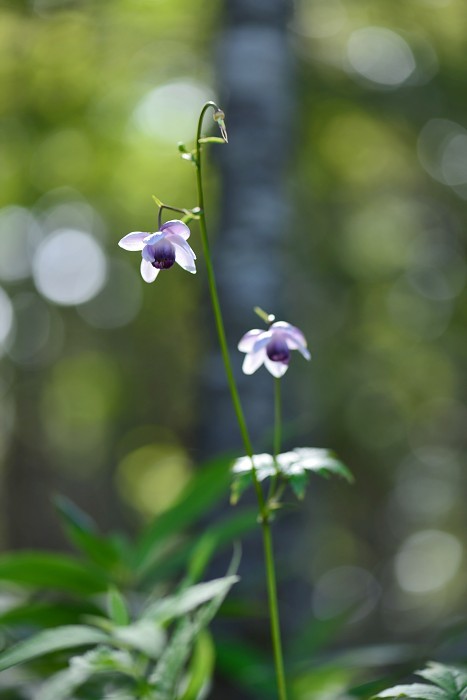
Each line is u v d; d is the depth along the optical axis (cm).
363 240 1497
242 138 816
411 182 1402
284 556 738
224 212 818
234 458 400
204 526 700
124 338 2022
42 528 2198
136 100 1226
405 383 1711
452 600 2425
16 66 1109
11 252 2059
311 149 1265
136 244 288
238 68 827
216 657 414
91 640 297
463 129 1242
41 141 1251
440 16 1128
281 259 812
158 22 1102
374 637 1625
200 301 816
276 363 309
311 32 1142
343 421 1736
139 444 2188
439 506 2370
